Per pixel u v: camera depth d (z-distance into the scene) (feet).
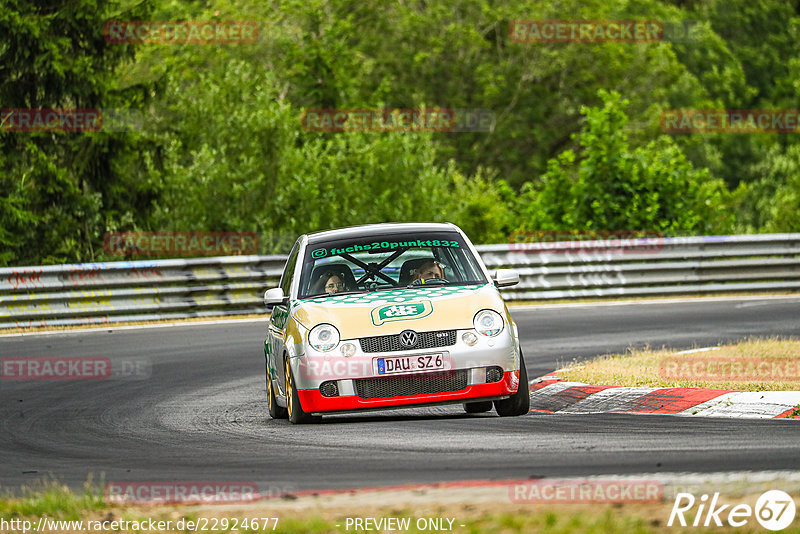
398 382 106.32
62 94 341.82
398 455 88.28
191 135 389.19
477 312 108.99
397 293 113.19
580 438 92.89
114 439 108.88
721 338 180.14
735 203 553.64
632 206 328.90
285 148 385.09
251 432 107.65
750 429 93.97
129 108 361.51
